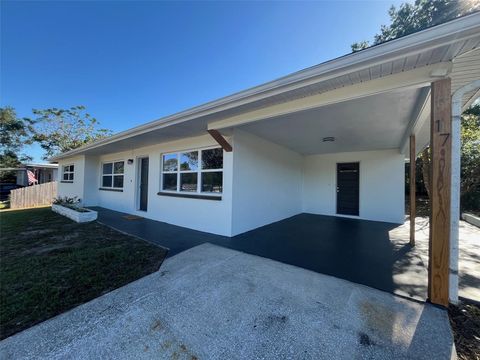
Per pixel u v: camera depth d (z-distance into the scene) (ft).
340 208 25.43
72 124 62.69
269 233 16.40
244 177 16.39
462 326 5.89
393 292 7.63
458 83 8.69
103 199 29.84
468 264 10.55
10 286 8.01
